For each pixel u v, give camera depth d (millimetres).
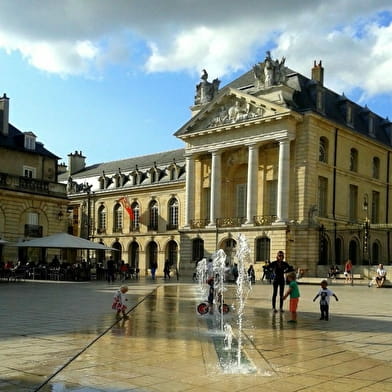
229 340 10789
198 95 56625
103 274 43656
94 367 8047
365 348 10172
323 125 48188
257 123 47781
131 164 71875
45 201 44156
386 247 55688
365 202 49062
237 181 52719
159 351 9453
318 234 44844
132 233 66375
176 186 62438
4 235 40906
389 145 58188
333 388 6973
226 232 49344
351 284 37844
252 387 6961
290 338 11336
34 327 12539
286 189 45875
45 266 39594
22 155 45750
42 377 7379
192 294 24891
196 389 6836
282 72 48688
